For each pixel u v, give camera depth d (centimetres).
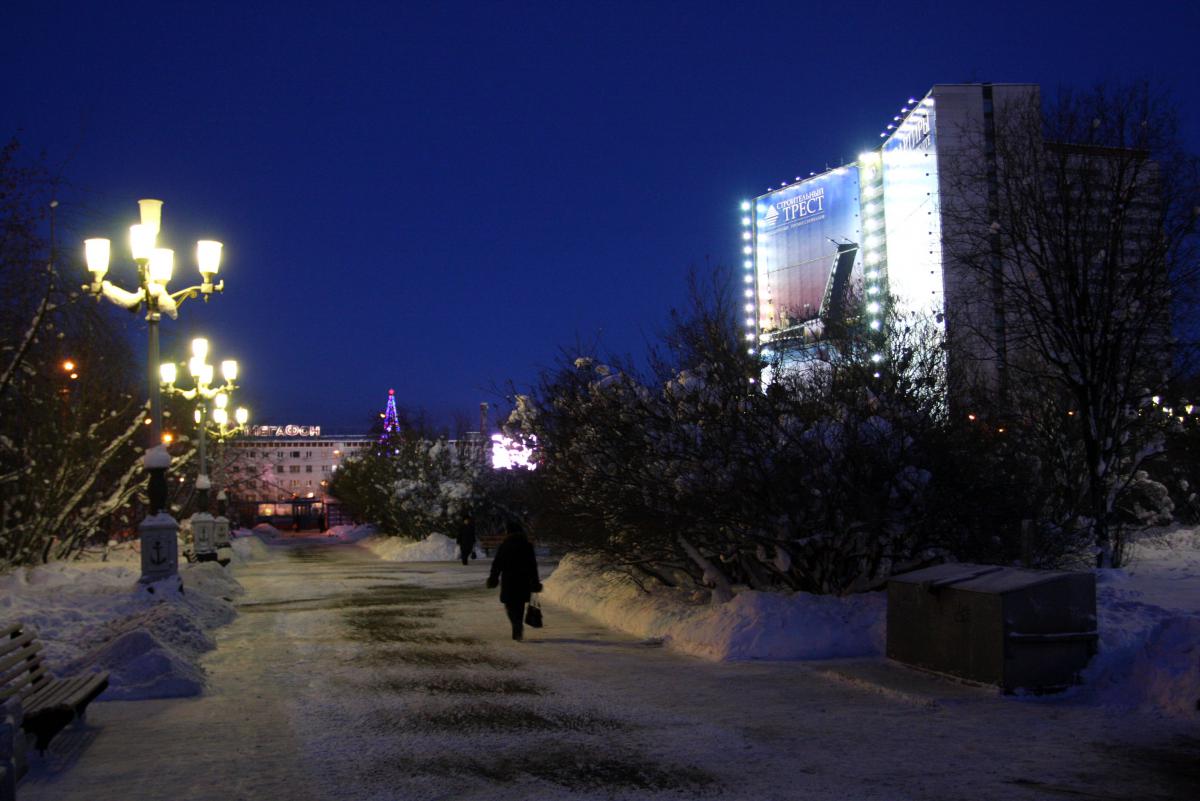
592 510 1526
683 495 1331
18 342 1852
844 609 1235
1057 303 1970
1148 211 2022
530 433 1761
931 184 5125
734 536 1384
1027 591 947
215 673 1112
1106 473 1928
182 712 905
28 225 1617
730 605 1282
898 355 1422
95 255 1509
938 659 1028
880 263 5666
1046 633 945
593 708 916
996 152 2169
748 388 1378
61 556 2295
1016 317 2228
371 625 1564
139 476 2536
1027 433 1864
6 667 727
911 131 5391
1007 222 2075
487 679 1069
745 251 6825
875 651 1176
